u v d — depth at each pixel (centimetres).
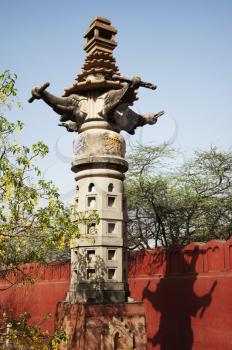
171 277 1523
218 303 1320
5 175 920
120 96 1142
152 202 2117
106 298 1084
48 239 986
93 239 1099
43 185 976
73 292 1114
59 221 977
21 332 967
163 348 1492
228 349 1255
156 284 1581
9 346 1043
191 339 1388
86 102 1234
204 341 1341
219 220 2266
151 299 1588
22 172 949
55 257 2244
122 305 1084
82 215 1093
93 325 1031
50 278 2122
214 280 1352
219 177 2270
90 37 1327
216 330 1307
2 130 952
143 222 2331
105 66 1253
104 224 1138
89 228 1140
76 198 1212
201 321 1365
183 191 2216
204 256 1413
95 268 1104
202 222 2269
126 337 1048
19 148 952
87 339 1012
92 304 1052
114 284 1109
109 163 1179
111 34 1307
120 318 1066
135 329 1079
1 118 948
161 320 1524
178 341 1437
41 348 927
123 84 1229
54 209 966
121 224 1163
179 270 1499
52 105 1194
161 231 2305
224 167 2284
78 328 1033
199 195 2198
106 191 1164
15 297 2309
